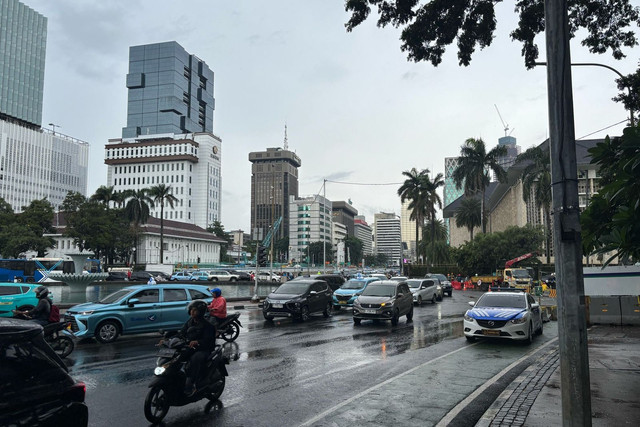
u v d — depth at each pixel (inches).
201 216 6614.2
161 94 7795.3
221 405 269.7
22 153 6382.9
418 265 2869.1
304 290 771.4
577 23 474.6
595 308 705.0
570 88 180.9
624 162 241.4
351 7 459.5
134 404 269.4
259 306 1019.3
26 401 132.6
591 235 252.4
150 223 4202.8
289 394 294.5
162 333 571.8
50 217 2694.4
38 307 410.9
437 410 258.8
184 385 248.2
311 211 7106.3
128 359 409.1
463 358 425.1
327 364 393.4
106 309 498.0
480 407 265.0
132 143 6756.9
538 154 2123.5
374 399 281.3
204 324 264.4
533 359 420.5
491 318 508.7
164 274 2341.3
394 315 682.2
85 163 7519.7
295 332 608.4
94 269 2193.7
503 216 3976.4
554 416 234.7
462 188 2450.8
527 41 473.7
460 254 2322.8
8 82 6565.0
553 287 1738.4
